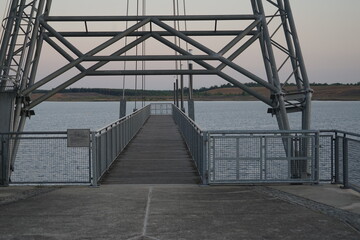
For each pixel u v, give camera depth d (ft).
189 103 95.40
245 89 48.37
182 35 48.67
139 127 104.37
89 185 37.55
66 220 26.40
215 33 51.55
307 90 45.78
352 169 34.19
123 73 48.42
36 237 23.30
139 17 48.62
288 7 47.47
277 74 47.39
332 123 271.69
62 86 47.75
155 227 24.94
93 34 50.49
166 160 54.49
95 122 313.32
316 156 37.04
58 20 48.03
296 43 46.73
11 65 44.93
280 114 46.98
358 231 24.08
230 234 23.67
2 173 37.42
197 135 47.62
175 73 48.52
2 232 24.13
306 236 23.29
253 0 50.90
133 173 45.52
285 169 36.94
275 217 26.86
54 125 282.15
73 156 47.26
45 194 33.81
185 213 27.89
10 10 45.09
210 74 48.98
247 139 36.70
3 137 37.76
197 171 46.47
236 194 33.58
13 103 41.75
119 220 26.37
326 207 29.43
